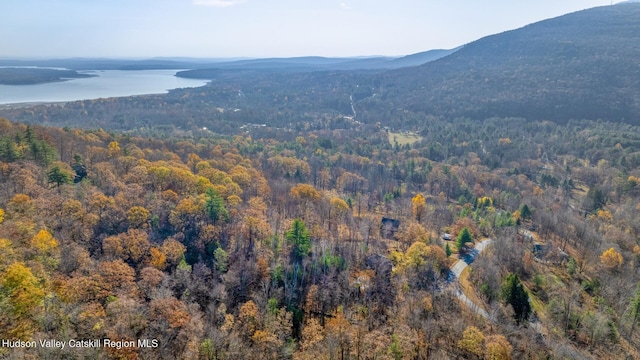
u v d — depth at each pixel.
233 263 86.94
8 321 51.56
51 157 116.31
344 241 104.88
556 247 109.81
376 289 83.94
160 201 99.25
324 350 64.62
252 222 96.62
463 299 83.50
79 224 82.25
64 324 54.09
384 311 78.19
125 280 68.06
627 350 73.12
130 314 58.75
